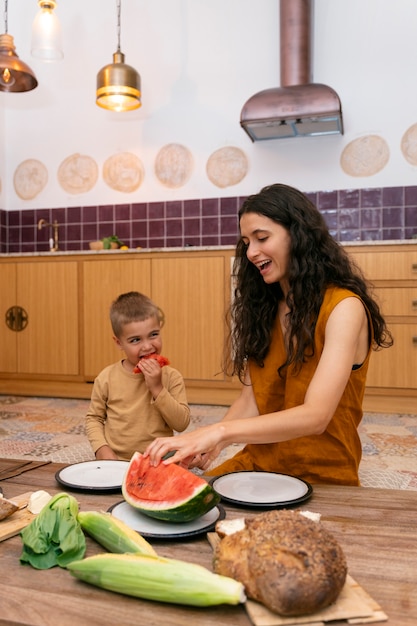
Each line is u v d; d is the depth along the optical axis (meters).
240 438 0.90
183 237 4.28
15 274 3.85
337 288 1.17
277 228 1.17
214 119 4.20
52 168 4.55
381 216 3.91
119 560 0.56
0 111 4.60
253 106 3.59
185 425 1.63
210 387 3.46
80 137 4.48
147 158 4.34
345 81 3.94
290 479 0.91
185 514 0.70
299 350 1.15
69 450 2.47
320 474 1.19
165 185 4.31
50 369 3.79
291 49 3.81
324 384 1.02
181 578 0.53
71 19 4.44
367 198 3.93
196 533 0.69
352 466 1.21
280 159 4.07
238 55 4.14
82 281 3.70
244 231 1.21
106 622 0.51
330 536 0.56
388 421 3.03
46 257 3.78
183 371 3.49
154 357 1.59
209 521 0.73
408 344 3.16
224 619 0.52
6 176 4.65
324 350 1.08
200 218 4.24
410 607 0.53
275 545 0.53
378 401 3.23
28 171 4.61
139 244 4.37
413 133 3.85
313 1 3.91
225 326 3.41
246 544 0.56
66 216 4.53
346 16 3.92
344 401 1.19
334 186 3.98
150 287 3.55
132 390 1.68
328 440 1.20
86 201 4.48
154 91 4.31
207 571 0.54
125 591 0.55
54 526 0.64
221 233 4.20
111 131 4.41
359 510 0.78
